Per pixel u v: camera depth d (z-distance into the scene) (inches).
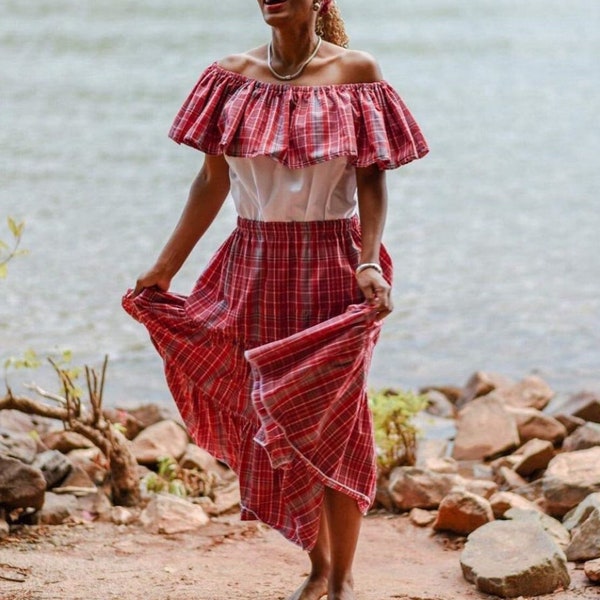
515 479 537.0
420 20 2962.6
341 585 372.5
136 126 1599.4
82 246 1034.1
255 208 370.0
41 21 2620.6
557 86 2118.6
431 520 483.5
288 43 362.3
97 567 416.8
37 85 1884.8
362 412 368.8
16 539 446.0
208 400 389.1
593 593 392.8
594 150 1592.0
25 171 1334.9
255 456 378.0
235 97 365.4
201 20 2667.3
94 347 780.0
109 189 1263.5
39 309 858.8
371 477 370.6
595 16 3196.4
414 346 818.2
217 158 378.9
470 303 920.3
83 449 557.6
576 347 818.2
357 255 369.1
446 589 401.4
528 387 681.6
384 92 365.1
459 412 665.6
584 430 588.1
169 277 390.6
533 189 1358.3
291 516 371.2
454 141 1638.8
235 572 418.9
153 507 477.1
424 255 1064.8
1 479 453.4
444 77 2161.7
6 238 1054.4
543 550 401.1
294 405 347.6
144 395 697.0
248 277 368.8
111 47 2273.6
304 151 351.9
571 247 1099.9
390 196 1317.7
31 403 505.4
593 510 445.4
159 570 417.1
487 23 2972.4
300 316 364.2
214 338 378.9
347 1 3277.6
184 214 388.5
